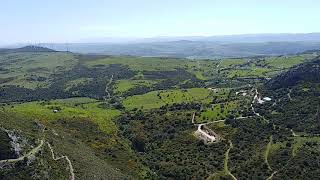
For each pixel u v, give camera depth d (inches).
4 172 5738.2
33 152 6496.1
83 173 6825.8
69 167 6820.9
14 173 5816.9
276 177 7696.9
